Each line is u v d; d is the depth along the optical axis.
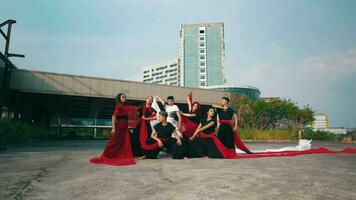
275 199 2.61
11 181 3.50
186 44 171.88
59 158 6.38
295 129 24.94
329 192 2.89
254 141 20.88
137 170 4.40
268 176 3.81
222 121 6.93
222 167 4.75
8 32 10.07
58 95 27.11
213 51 169.00
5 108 23.81
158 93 30.58
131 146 6.41
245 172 4.16
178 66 175.12
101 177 3.75
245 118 28.86
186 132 6.84
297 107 29.36
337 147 12.49
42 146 11.99
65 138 28.53
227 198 2.64
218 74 165.75
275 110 29.44
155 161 5.76
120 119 6.20
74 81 26.80
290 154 7.32
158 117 6.41
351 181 3.49
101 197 2.70
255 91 96.25
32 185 3.25
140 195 2.76
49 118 34.59
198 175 3.89
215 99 33.16
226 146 6.72
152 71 191.12
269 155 6.96
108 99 30.91
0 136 12.49
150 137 6.46
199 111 7.52
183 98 31.83
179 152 6.24
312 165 5.05
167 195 2.76
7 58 10.09
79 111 41.09
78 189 3.04
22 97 28.31
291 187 3.12
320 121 146.12
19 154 7.44
